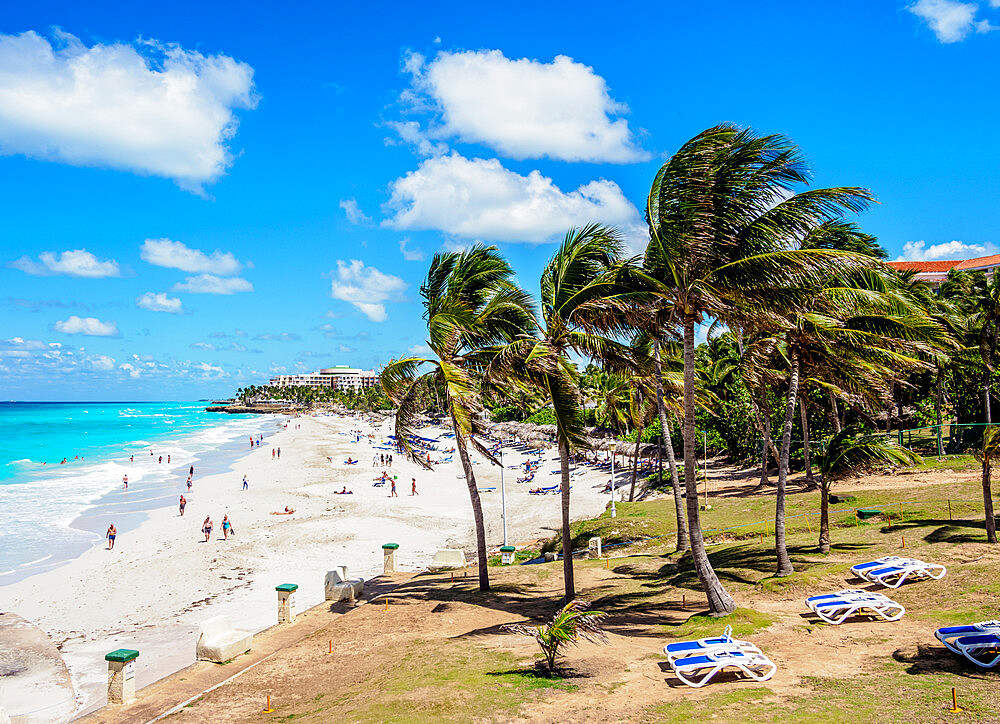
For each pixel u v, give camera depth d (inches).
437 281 712.4
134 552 1296.8
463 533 1453.0
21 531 1517.0
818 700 315.9
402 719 343.6
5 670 706.2
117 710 416.2
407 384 721.0
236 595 994.7
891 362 711.7
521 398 706.8
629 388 1541.6
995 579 484.4
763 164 490.6
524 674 408.5
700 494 1357.0
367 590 753.6
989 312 1136.2
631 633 501.0
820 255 466.3
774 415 1545.3
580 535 1063.0
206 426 7175.2
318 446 4217.5
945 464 1103.6
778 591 561.6
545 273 642.2
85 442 4534.9
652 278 532.1
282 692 434.6
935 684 319.6
